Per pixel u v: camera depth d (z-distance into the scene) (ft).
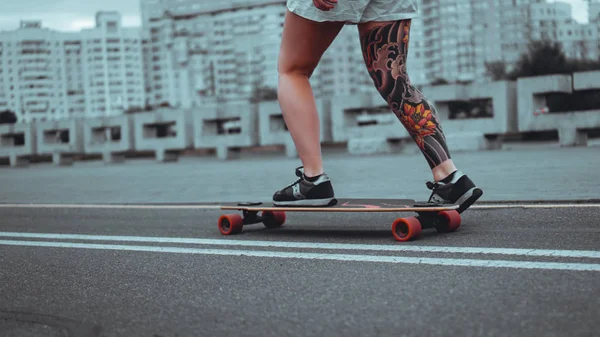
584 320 5.46
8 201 21.22
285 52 11.23
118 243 11.39
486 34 442.91
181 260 9.40
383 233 10.91
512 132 37.22
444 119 38.91
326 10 10.34
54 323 6.48
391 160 31.58
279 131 45.06
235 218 11.68
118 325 6.27
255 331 5.81
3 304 7.39
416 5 10.78
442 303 6.25
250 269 8.46
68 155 59.82
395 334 5.44
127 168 41.78
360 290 6.98
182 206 16.71
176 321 6.28
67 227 14.11
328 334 5.57
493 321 5.58
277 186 20.76
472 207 12.94
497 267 7.58
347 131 42.52
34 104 556.10
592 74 33.94
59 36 562.25
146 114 52.11
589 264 7.43
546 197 13.66
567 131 34.94
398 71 10.71
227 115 47.73
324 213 14.26
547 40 93.50
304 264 8.56
